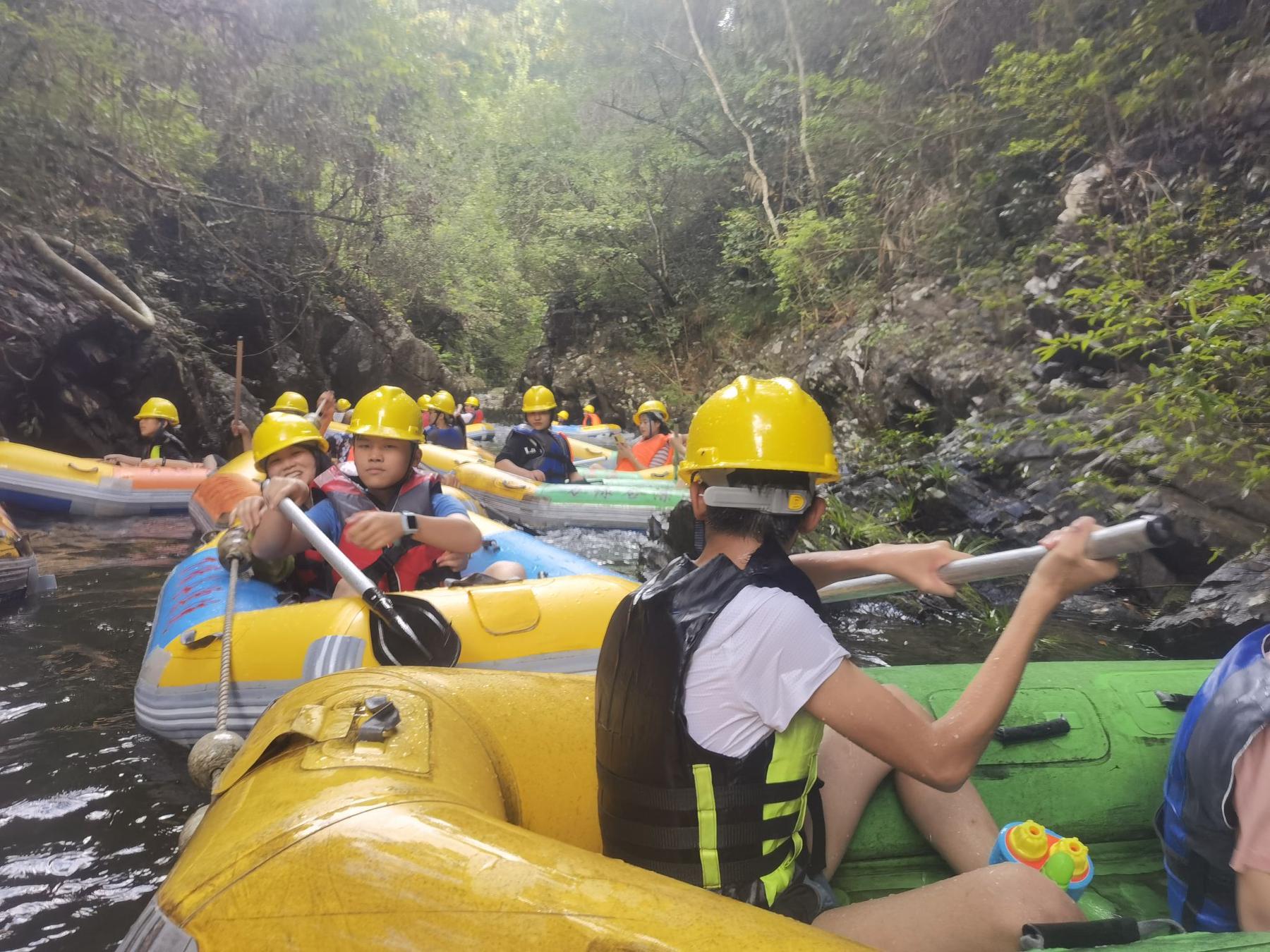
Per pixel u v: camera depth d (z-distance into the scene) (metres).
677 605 1.25
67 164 8.93
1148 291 6.34
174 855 2.31
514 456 8.22
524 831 1.13
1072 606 4.92
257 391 14.40
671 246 18.34
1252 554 4.48
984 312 8.77
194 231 11.86
